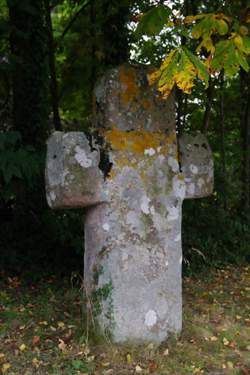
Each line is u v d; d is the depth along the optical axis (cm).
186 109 943
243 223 948
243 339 477
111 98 429
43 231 727
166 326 440
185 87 350
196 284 682
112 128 429
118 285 422
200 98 912
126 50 824
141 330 428
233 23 389
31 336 450
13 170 549
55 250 707
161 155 445
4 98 815
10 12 783
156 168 441
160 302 436
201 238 833
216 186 907
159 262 437
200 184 470
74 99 1003
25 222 741
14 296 575
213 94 966
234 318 536
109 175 422
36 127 805
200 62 354
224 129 1084
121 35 815
